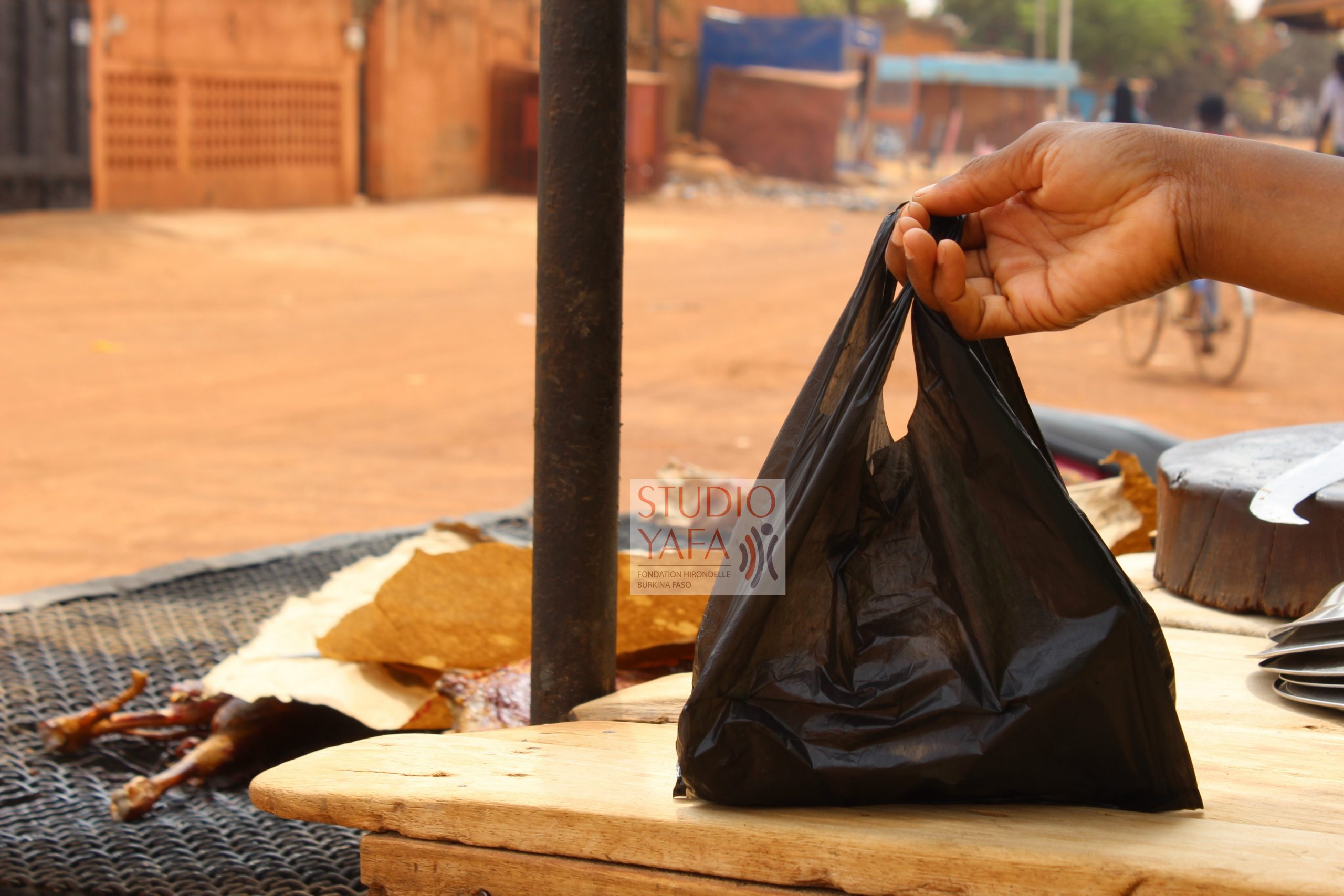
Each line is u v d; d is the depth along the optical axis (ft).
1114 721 4.04
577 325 5.21
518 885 4.37
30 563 14.48
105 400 24.80
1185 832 4.06
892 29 173.37
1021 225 3.95
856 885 4.04
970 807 4.28
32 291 37.83
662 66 106.83
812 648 4.24
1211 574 6.30
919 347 4.16
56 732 7.11
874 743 4.14
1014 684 4.04
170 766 7.11
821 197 99.40
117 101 55.62
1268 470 6.32
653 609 6.81
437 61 75.87
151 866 5.85
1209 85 234.38
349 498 18.11
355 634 6.88
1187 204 3.57
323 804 4.50
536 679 5.64
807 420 4.29
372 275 47.29
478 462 20.80
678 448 22.17
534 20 85.92
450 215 67.67
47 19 51.75
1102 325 42.39
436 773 4.66
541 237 5.20
